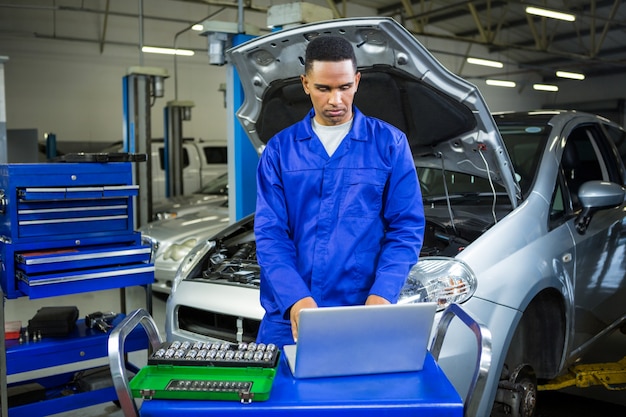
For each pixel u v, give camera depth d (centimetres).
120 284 293
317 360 134
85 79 1420
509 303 247
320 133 173
